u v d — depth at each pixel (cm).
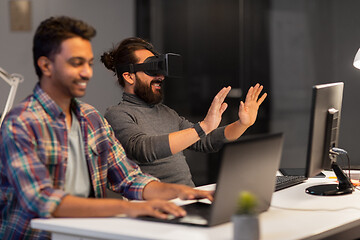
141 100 250
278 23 504
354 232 169
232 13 512
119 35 518
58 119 184
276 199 201
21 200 172
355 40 483
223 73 517
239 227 139
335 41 490
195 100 523
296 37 500
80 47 177
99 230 157
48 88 183
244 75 514
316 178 243
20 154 173
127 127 238
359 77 485
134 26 521
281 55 505
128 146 234
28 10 509
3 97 509
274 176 179
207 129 225
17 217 181
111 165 202
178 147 226
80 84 179
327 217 173
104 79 515
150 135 236
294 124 507
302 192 214
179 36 521
